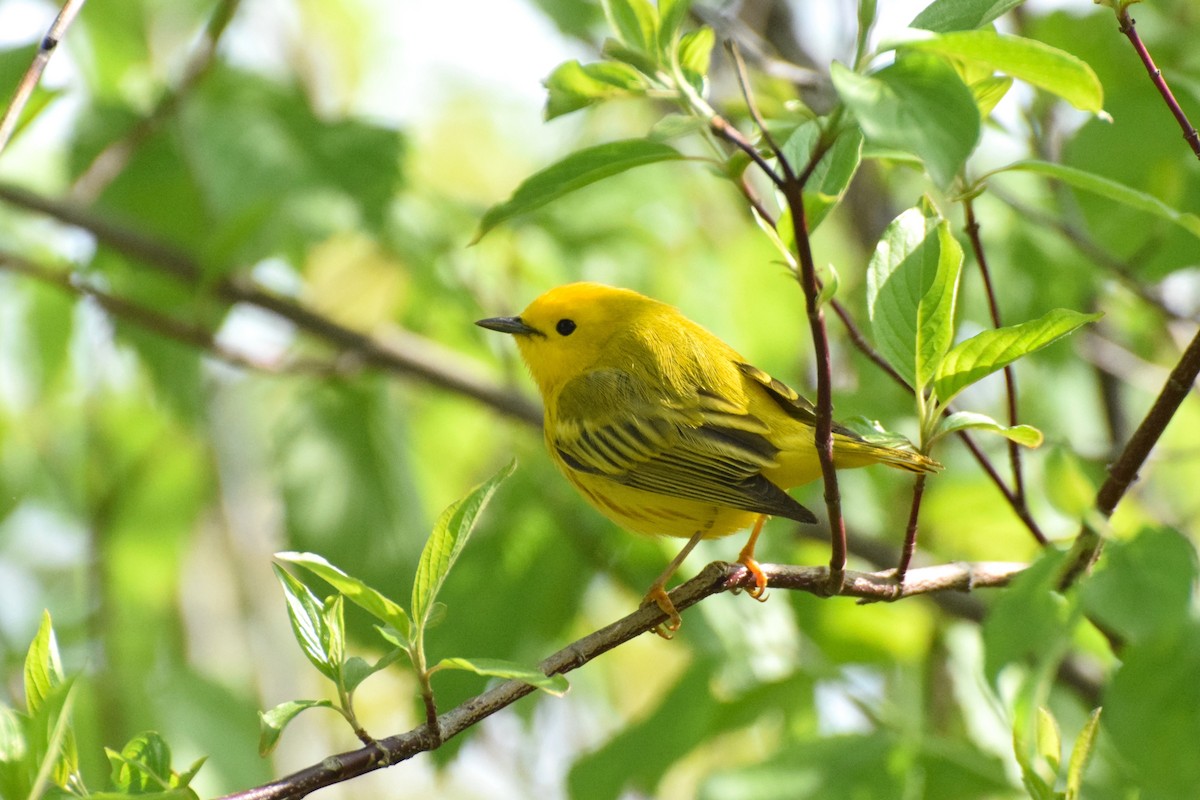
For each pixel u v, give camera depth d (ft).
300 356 46.60
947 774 27.22
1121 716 20.68
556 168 18.74
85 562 50.06
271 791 18.90
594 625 47.29
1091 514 19.71
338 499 39.96
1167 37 37.47
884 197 47.44
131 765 18.75
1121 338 47.52
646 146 18.66
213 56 40.73
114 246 42.93
